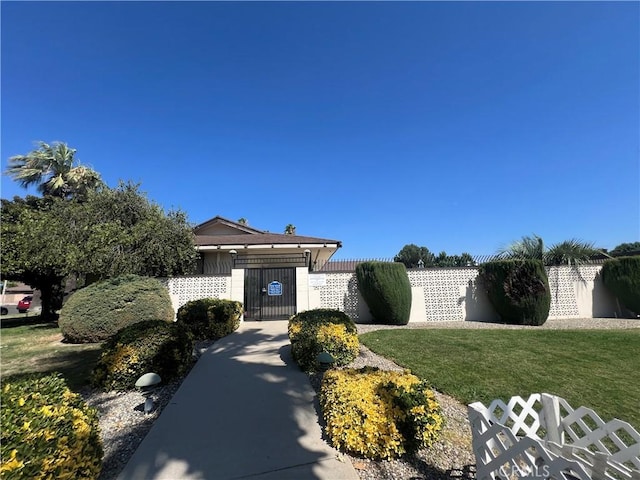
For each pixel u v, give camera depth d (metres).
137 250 13.05
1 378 5.75
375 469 2.94
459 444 3.39
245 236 18.73
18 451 2.06
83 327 8.66
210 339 8.45
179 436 3.49
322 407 3.79
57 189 20.64
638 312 11.48
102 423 3.92
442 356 6.44
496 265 11.48
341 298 12.22
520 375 5.30
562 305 12.05
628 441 3.40
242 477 2.80
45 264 12.77
